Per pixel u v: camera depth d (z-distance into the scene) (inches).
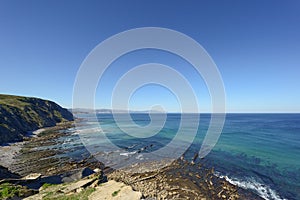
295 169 838.5
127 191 553.9
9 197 488.7
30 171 877.2
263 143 1433.3
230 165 914.7
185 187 665.6
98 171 814.5
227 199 578.2
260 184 690.2
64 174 767.1
